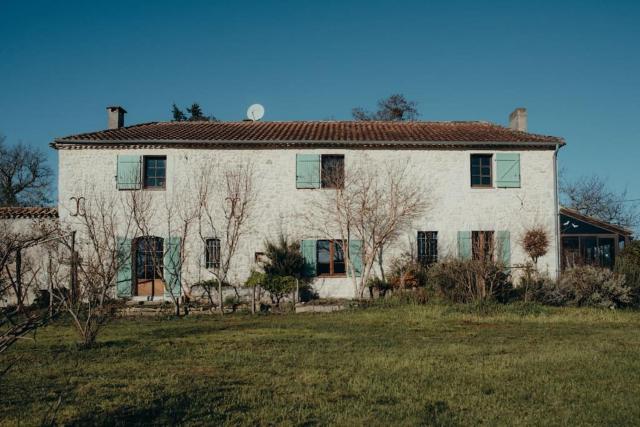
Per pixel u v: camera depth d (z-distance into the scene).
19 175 36.06
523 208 20.20
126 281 19.05
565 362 8.80
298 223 19.89
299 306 16.67
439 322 13.77
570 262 21.97
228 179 19.83
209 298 18.50
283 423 5.91
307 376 7.92
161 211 19.62
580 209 38.34
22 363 8.95
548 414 6.23
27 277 14.38
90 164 19.67
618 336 11.62
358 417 6.11
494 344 10.59
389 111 40.84
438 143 20.00
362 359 9.12
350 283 19.77
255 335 11.88
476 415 6.18
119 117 22.84
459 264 16.62
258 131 21.77
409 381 7.66
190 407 6.48
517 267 18.44
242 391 7.17
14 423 5.91
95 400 6.78
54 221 18.69
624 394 6.99
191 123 23.61
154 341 11.11
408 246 19.88
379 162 20.11
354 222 19.75
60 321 13.77
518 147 20.34
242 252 19.67
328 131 21.78
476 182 20.48
